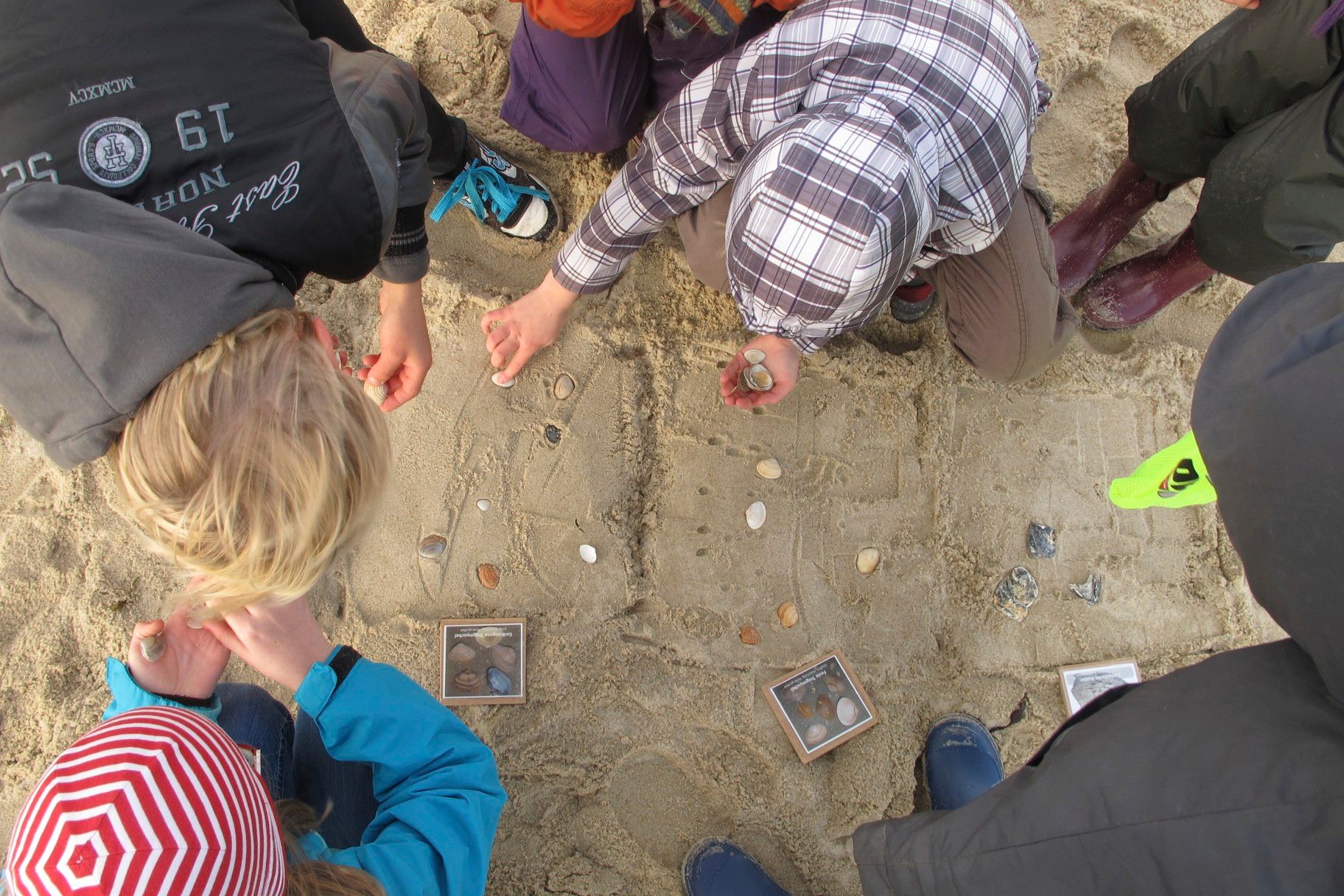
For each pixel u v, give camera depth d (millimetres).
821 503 2061
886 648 2006
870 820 1890
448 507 1986
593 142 1984
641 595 1996
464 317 2078
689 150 1442
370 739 1378
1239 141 1543
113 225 853
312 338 996
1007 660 2035
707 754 1913
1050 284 1703
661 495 2043
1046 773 1053
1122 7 2316
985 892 1074
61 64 919
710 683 1948
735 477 2053
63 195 840
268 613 1307
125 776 885
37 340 823
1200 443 929
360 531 1044
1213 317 2283
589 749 1898
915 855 1209
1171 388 2207
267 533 902
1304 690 867
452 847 1300
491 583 1954
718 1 1305
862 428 2104
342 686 1354
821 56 1258
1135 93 1789
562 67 1747
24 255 808
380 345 1980
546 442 2033
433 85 2170
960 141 1255
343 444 947
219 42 978
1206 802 851
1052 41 2297
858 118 1151
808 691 1932
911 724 1975
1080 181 2301
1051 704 2029
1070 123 2326
